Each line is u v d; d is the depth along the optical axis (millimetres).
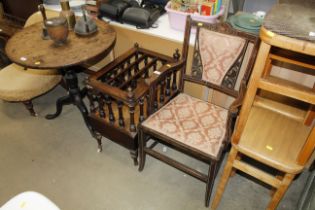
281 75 1424
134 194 1599
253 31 1390
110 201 1564
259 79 899
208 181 1380
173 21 1727
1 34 2227
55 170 1739
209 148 1279
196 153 1305
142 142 1528
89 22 1668
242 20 1462
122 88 1535
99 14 1895
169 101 1598
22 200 1010
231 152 1210
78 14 1980
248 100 979
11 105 2262
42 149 1880
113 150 1864
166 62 1650
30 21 2002
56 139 1953
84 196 1593
